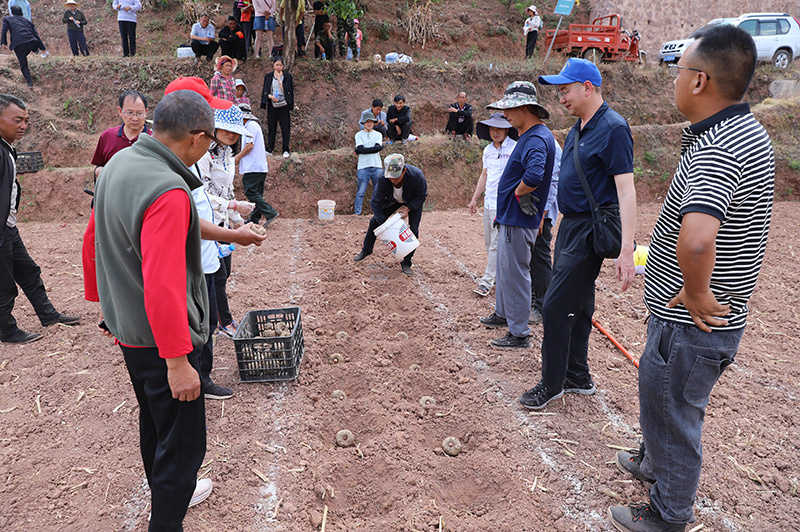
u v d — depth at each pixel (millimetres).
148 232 1907
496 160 5570
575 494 2920
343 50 13078
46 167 10188
